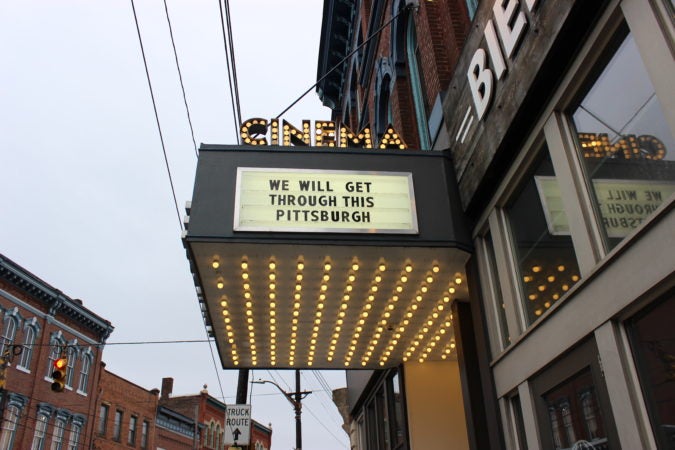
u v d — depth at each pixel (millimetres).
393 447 15320
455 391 13578
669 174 4703
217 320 10773
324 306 10227
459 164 8922
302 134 9305
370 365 13719
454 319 10031
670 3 4719
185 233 8078
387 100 18078
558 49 6090
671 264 4348
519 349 7109
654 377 4664
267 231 8016
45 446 31047
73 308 34469
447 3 12016
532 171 7277
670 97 4562
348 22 26969
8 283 30016
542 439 6504
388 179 8719
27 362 30578
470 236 8664
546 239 6832
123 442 38781
